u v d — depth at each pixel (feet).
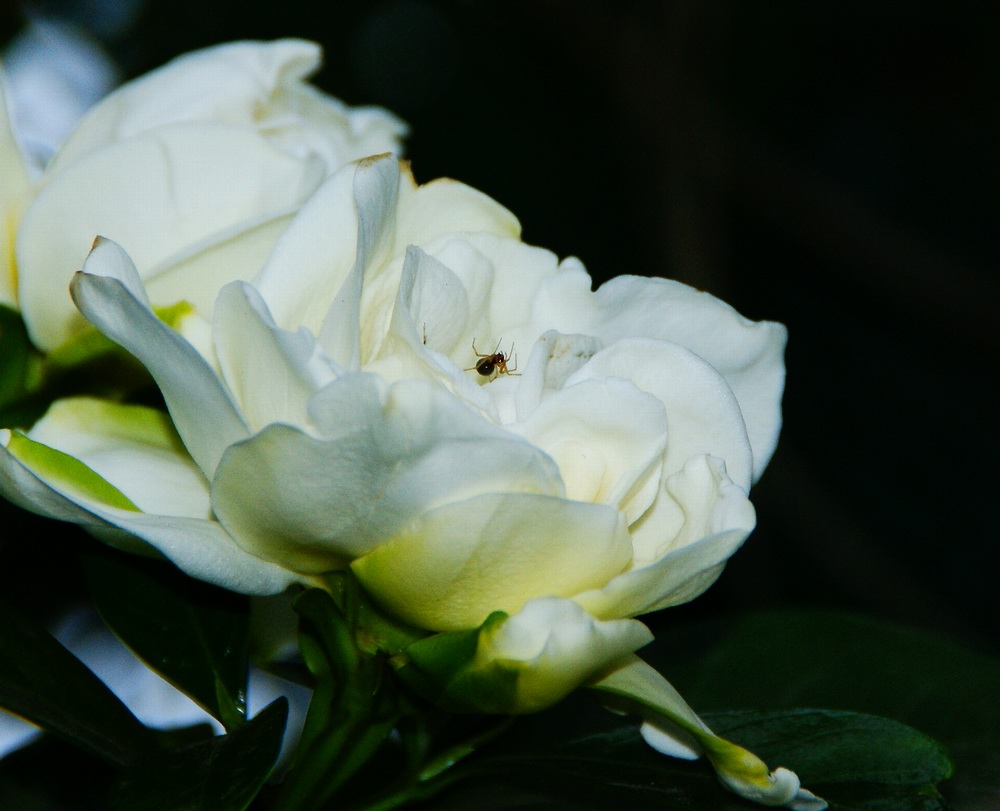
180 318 1.65
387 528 1.57
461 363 1.68
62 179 1.70
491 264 1.67
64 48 3.43
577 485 1.59
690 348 1.69
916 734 1.67
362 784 1.76
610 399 1.59
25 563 1.82
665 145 3.99
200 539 1.59
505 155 3.99
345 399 1.53
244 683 1.73
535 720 1.82
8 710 1.66
